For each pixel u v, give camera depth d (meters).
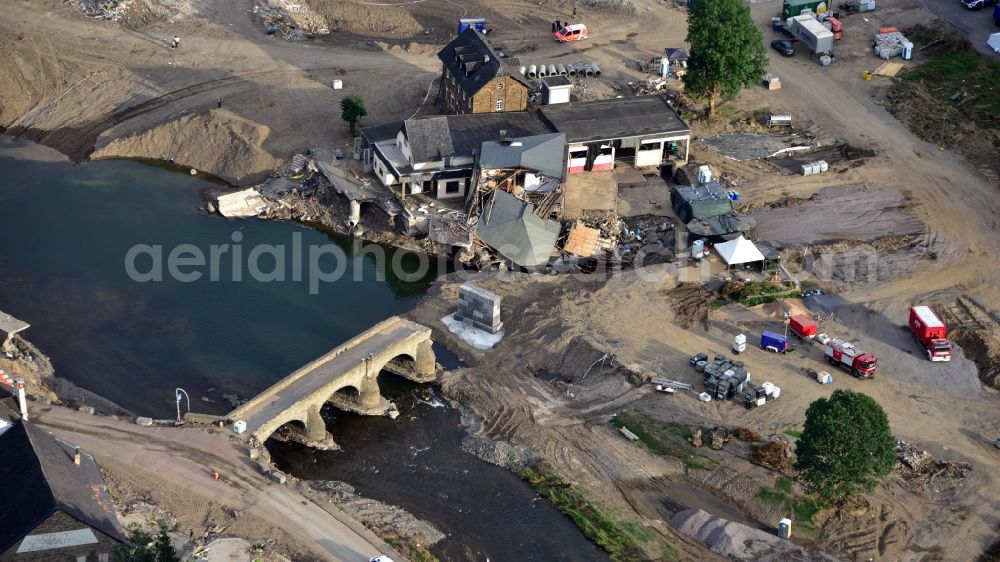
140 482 88.50
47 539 77.44
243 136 137.00
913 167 134.50
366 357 101.69
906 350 107.25
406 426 101.12
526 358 107.88
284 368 106.69
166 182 134.75
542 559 87.69
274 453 97.38
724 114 143.50
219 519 86.12
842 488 89.19
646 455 96.62
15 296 115.00
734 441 96.81
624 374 104.38
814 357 106.31
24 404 93.56
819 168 133.50
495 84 131.88
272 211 129.75
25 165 137.00
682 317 111.31
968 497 91.62
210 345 109.38
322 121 141.38
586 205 126.56
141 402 102.06
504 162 122.25
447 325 112.31
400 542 87.69
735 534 88.25
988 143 137.12
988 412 100.06
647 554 87.69
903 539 88.12
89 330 110.88
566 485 94.06
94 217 127.94
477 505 92.69
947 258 119.81
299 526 86.50
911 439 96.81
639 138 130.88
